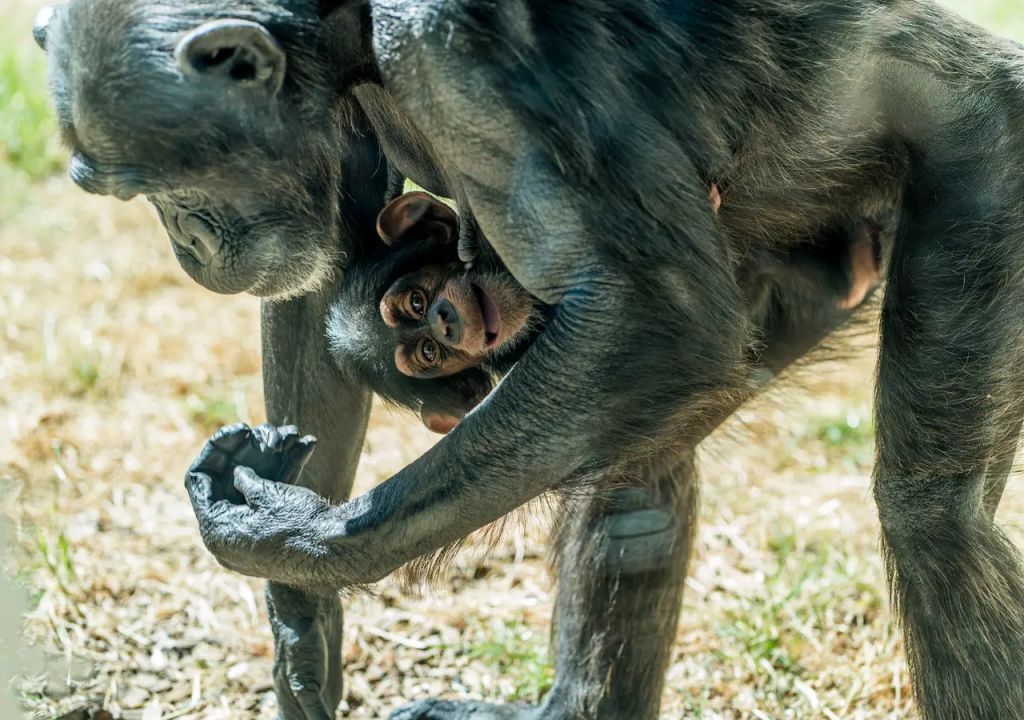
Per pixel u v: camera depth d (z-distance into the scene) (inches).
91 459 262.7
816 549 238.1
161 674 203.5
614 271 131.7
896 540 158.4
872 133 157.2
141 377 295.3
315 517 140.5
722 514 247.0
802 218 163.3
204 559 233.5
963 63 153.3
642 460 151.6
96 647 208.1
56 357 297.0
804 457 269.4
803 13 147.6
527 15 130.8
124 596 221.0
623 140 131.8
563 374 132.9
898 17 151.3
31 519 241.0
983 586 155.4
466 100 128.6
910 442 154.8
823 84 150.3
